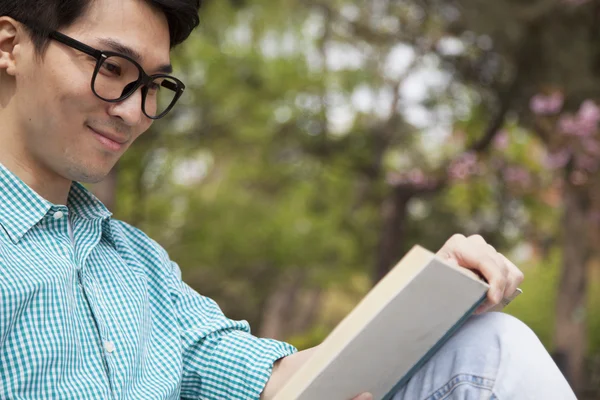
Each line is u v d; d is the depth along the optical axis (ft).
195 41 37.27
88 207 6.53
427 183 39.60
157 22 6.05
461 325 6.09
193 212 53.11
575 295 38.50
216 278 51.78
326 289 57.93
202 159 50.26
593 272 57.62
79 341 5.88
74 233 6.33
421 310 5.58
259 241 52.39
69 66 5.76
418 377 6.07
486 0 27.99
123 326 6.24
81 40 5.77
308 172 49.42
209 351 6.86
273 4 39.47
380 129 41.16
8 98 5.99
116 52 5.81
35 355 5.45
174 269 7.32
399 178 40.11
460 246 6.06
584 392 37.70
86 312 6.04
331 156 43.14
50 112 5.82
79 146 5.89
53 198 6.22
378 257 41.45
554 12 27.86
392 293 5.52
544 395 5.75
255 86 43.16
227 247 52.26
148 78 5.98
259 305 54.34
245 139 44.39
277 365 6.82
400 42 36.76
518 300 56.95
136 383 6.21
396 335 5.64
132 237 7.10
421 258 5.60
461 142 39.37
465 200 43.47
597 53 28.91
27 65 5.83
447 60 33.99
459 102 36.96
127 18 5.87
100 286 6.31
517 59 29.78
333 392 5.71
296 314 63.31
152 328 6.73
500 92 32.60
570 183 35.73
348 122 43.86
